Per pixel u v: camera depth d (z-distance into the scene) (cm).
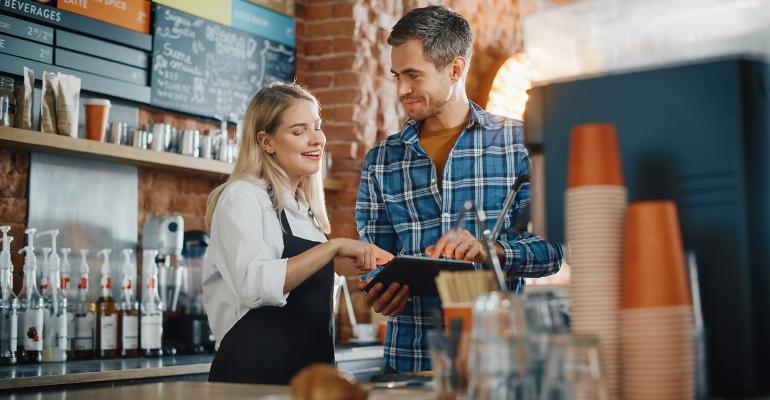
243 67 433
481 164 269
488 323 113
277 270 228
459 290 131
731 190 126
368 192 284
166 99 397
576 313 123
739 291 124
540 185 146
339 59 465
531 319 112
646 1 136
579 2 142
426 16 264
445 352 129
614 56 139
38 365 316
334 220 461
